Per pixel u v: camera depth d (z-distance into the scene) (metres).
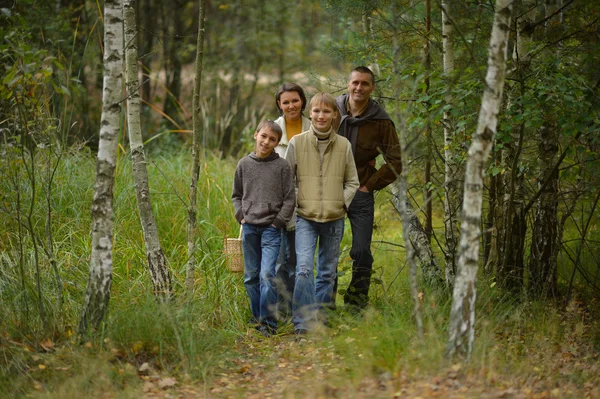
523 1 8.88
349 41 13.13
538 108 8.14
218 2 24.34
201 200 11.25
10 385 6.37
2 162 7.91
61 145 11.34
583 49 9.02
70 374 6.50
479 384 5.93
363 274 8.78
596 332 8.14
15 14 7.59
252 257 8.43
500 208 9.34
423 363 6.37
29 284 7.72
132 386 6.44
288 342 8.09
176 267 9.52
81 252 9.34
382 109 8.74
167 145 17.34
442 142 10.42
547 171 9.42
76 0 18.02
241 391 6.43
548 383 6.38
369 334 7.35
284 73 25.22
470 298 6.41
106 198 7.12
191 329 7.37
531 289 9.42
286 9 24.09
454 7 9.34
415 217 10.13
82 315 7.15
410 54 10.50
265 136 8.12
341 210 8.36
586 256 10.80
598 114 8.18
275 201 8.24
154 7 22.44
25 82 7.21
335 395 6.02
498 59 6.30
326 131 8.28
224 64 23.91
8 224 9.13
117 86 7.08
